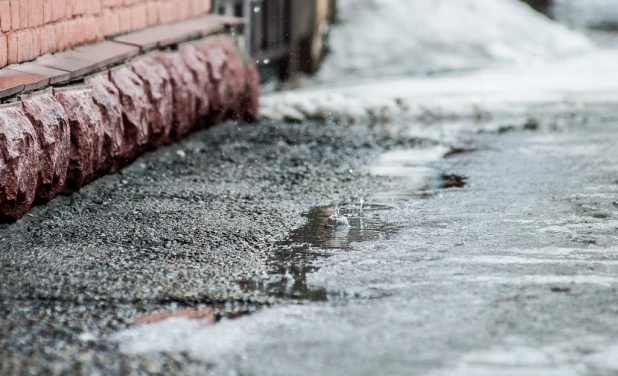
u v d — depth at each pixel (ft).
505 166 57.57
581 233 41.09
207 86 65.31
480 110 80.23
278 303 31.89
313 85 104.42
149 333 28.99
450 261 36.78
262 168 56.18
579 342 28.30
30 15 47.96
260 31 98.22
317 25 109.29
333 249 38.63
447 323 29.89
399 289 33.35
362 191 50.26
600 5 189.47
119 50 54.95
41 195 43.42
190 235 40.50
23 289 32.89
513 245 39.17
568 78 104.42
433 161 59.16
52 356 27.04
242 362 26.76
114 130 50.08
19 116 40.55
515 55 120.67
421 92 90.58
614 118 77.77
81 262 36.19
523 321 30.01
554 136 69.36
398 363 26.73
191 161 57.36
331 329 29.40
